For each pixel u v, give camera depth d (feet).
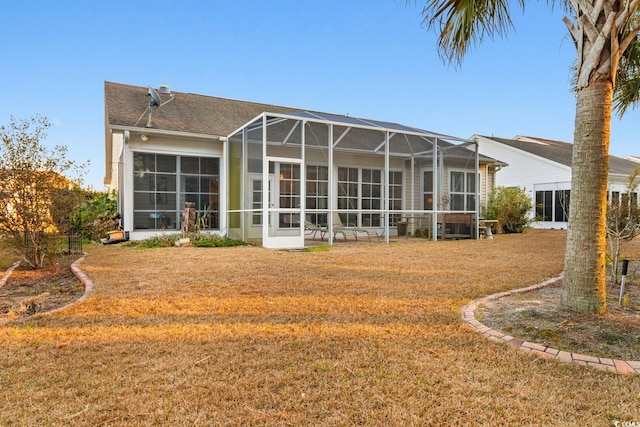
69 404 6.75
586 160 11.45
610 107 11.34
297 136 36.58
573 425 6.21
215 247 29.86
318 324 11.08
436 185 38.22
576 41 11.75
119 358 8.64
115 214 38.93
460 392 7.25
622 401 6.93
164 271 19.22
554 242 36.52
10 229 20.02
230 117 44.50
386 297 14.25
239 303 13.33
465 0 13.02
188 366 8.24
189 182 37.17
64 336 10.03
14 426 6.10
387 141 34.91
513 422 6.31
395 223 46.83
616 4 10.85
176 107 43.09
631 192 17.48
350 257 24.91
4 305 13.80
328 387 7.40
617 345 9.41
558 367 8.29
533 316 11.51
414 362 8.50
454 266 21.40
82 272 18.92
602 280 11.57
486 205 53.36
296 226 33.47
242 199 33.12
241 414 6.48
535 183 67.26
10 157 19.22
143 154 35.01
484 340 9.87
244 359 8.60
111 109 37.32
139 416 6.40
